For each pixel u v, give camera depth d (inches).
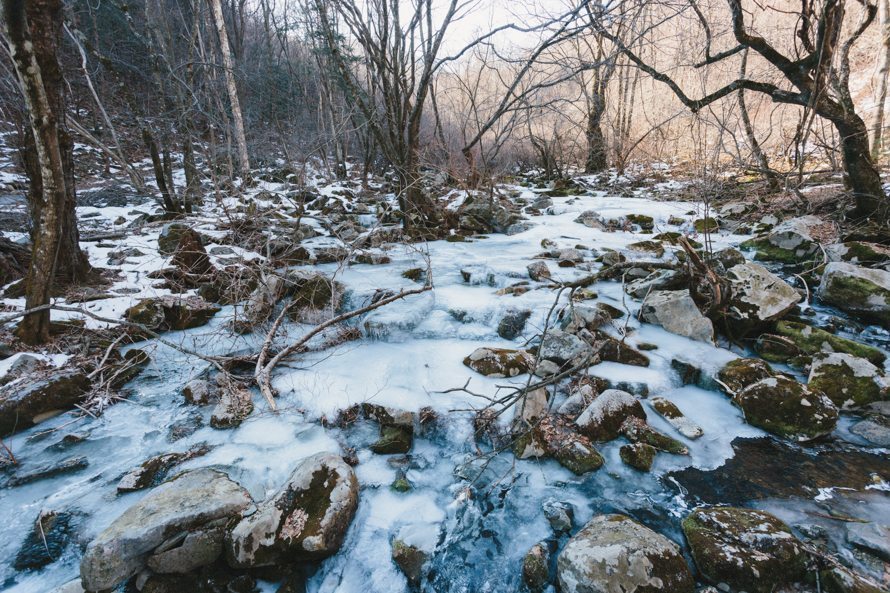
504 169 561.9
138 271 247.4
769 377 159.3
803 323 199.0
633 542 98.2
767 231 310.3
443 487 128.6
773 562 97.2
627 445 136.9
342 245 307.6
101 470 133.4
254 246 295.6
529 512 119.5
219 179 418.0
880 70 415.5
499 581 102.9
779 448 140.5
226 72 474.0
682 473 130.9
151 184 483.5
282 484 125.2
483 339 194.9
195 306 222.5
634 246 290.0
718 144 308.3
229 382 164.6
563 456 135.0
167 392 171.0
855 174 269.0
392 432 144.8
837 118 255.9
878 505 117.6
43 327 176.7
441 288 238.4
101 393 165.2
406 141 364.5
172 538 102.3
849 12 458.0
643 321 205.0
